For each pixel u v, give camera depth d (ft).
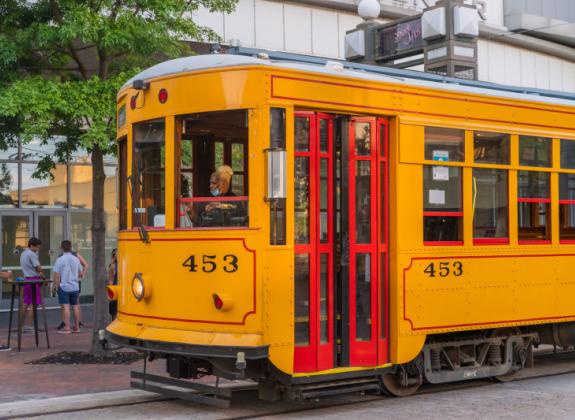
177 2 38.68
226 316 24.90
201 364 26.76
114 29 36.32
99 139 35.76
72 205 63.36
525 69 81.71
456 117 29.63
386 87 27.73
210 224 25.55
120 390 30.40
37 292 49.49
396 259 27.76
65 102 35.29
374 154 27.55
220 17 60.49
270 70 25.16
